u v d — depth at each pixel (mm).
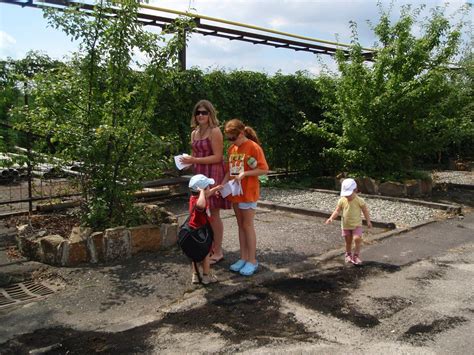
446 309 4457
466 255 6215
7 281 5055
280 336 3883
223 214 8500
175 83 9672
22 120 6176
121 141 6082
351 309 4434
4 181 10898
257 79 11789
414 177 10977
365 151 11188
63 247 5477
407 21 10742
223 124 9984
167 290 4812
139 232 5914
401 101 10375
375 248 6516
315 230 7430
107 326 4043
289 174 13648
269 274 5281
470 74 12398
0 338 3832
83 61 5996
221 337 3857
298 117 13055
